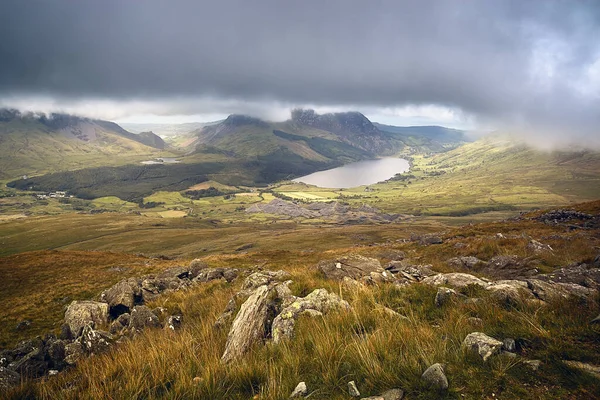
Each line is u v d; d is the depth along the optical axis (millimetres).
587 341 5277
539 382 4430
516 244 23203
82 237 181125
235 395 5238
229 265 46469
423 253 33188
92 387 5809
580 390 4160
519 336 5730
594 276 10641
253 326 7887
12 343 24984
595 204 51312
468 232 46719
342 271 15453
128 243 157750
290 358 5949
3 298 39250
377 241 111000
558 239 24531
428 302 9039
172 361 6609
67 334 13812
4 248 164875
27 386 6684
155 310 14672
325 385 5121
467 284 10117
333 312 8234
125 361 6824
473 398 4211
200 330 9266
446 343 5781
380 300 9602
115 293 19094
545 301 7930
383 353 5625
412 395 4520
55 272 51062
